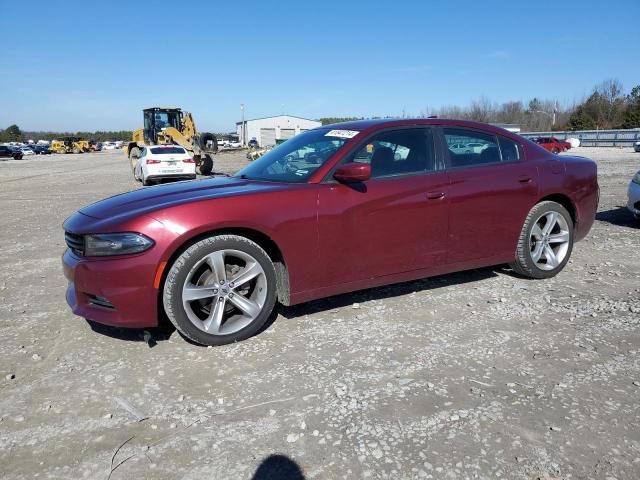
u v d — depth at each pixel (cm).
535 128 7612
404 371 276
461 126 401
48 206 1101
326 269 335
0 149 4897
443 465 198
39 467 204
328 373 275
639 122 6619
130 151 2488
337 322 347
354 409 239
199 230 296
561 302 379
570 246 445
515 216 408
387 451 208
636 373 269
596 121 7131
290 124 8188
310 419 232
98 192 1404
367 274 351
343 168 325
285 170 369
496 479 190
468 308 370
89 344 322
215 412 240
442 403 243
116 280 288
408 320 349
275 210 315
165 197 329
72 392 262
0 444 219
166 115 2422
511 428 222
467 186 381
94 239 293
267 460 204
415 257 367
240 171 414
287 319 354
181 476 196
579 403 240
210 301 321
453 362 286
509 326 336
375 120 389
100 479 195
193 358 298
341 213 333
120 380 274
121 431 227
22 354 310
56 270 516
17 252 612
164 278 302
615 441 211
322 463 201
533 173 415
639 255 519
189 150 2180
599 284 422
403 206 354
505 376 268
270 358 296
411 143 376
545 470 195
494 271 465
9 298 422
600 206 878
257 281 324
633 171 1648
